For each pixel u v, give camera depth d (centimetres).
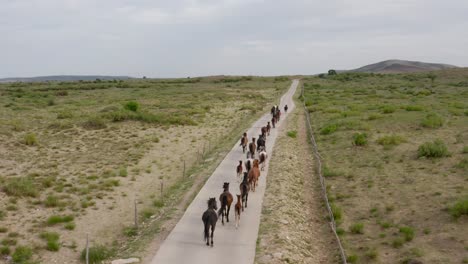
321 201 2127
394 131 3788
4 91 8775
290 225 1719
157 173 2712
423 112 4709
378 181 2336
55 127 4331
